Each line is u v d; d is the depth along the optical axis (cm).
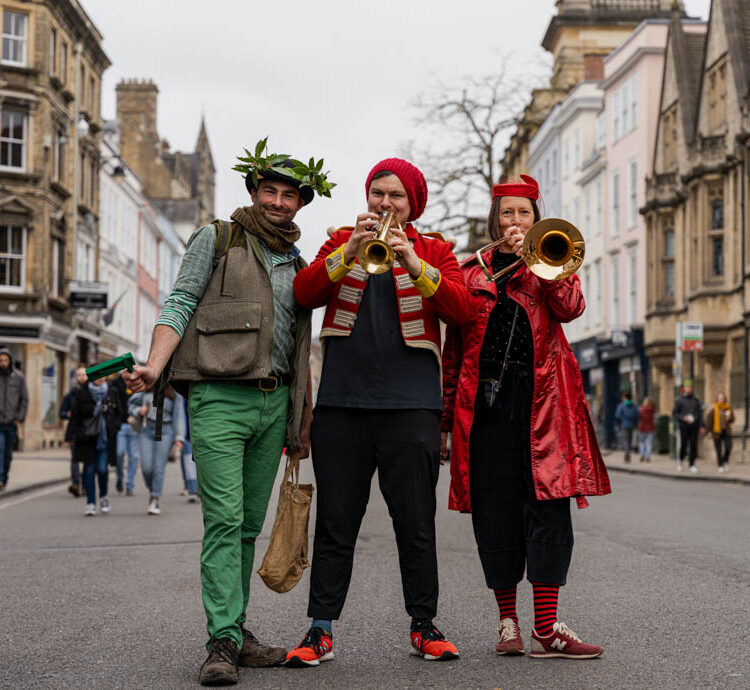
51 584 795
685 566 865
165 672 504
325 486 513
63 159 4194
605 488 531
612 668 503
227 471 495
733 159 3166
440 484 2050
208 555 489
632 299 4181
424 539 517
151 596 737
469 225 4509
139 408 1388
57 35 4088
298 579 514
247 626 626
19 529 1198
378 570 859
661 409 3866
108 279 5175
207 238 515
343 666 511
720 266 3325
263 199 521
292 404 517
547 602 523
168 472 2441
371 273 474
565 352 536
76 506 1526
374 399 509
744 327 3061
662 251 3775
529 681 476
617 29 5506
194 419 506
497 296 535
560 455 521
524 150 6134
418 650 527
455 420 534
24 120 3881
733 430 3022
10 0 3844
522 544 536
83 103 4550
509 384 530
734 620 629
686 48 3794
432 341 516
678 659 523
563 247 515
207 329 504
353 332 515
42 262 3881
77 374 1377
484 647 556
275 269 518
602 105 4716
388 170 520
